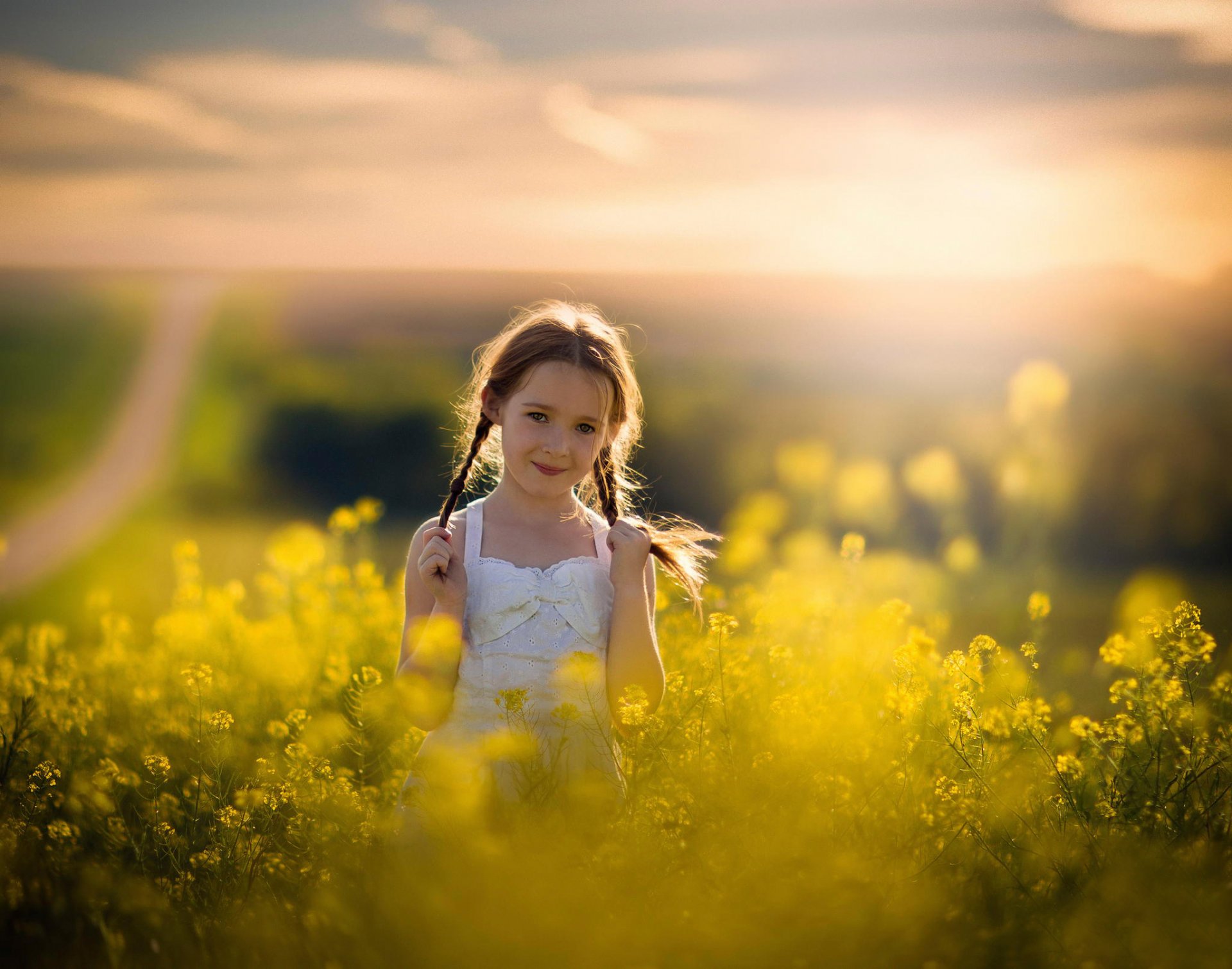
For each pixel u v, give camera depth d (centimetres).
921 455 1761
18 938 255
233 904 279
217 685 419
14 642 522
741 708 338
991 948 249
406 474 2727
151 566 1623
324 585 558
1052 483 805
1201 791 295
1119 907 255
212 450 2842
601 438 350
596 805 290
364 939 250
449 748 325
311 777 318
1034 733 319
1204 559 1474
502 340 362
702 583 429
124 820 317
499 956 245
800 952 243
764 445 2077
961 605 582
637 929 246
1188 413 1577
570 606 336
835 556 543
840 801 289
